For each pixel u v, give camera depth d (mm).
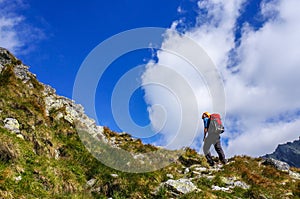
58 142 13836
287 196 12609
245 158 18359
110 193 11758
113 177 12375
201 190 12070
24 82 17547
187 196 11305
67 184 10914
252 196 12242
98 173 12773
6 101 13922
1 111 12969
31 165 10594
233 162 16453
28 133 12492
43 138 12992
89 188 11641
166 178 13625
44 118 14984
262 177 14719
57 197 9703
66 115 16891
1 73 16469
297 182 14695
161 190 11789
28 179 9766
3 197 8297
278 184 14172
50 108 17016
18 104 14141
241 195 12289
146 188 12125
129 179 12562
